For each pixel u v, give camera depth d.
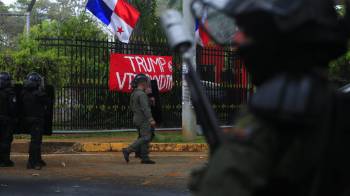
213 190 1.87
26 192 10.40
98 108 20.06
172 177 12.23
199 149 17.53
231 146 1.92
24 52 18.66
